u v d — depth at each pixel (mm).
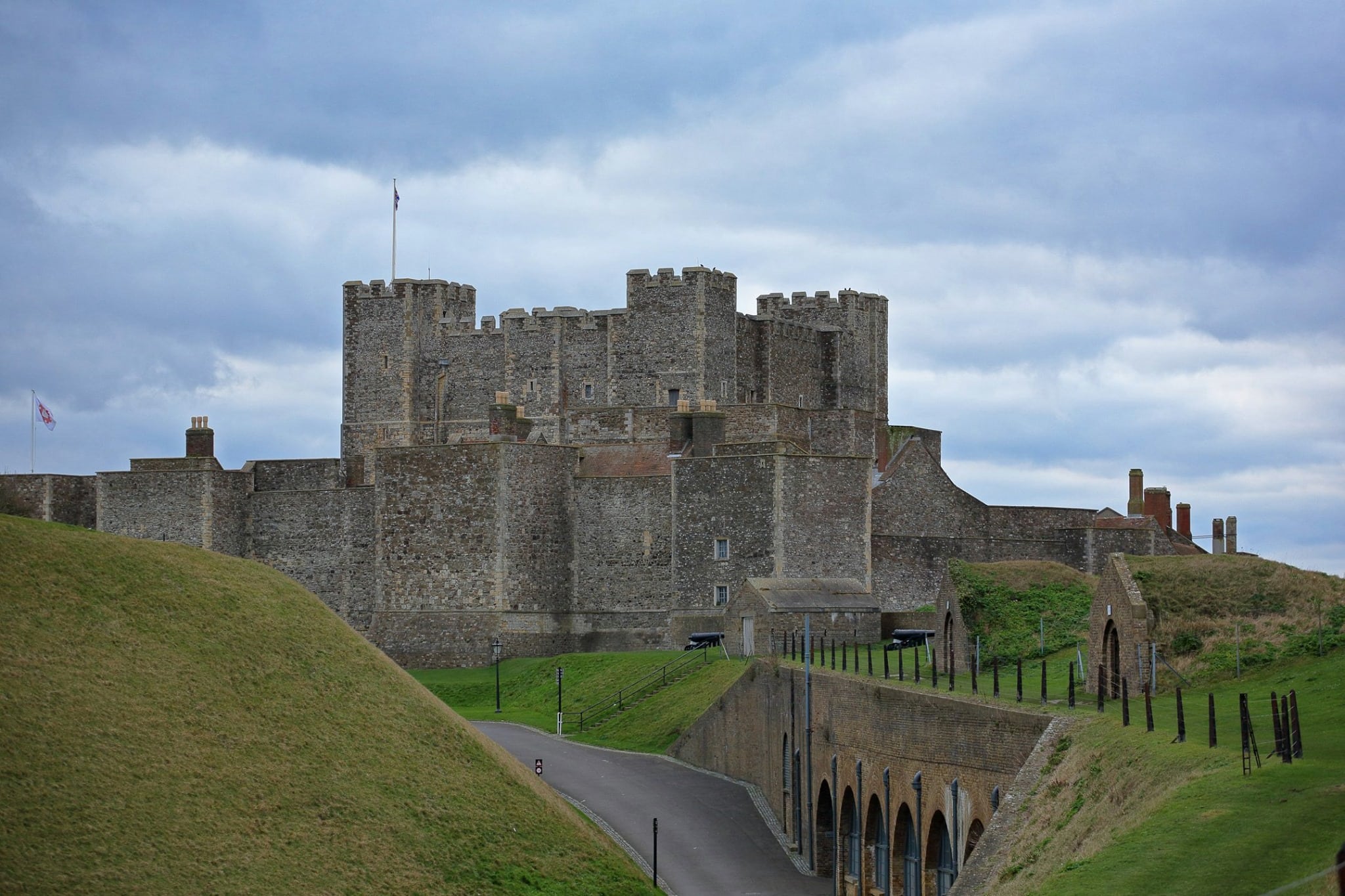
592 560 129625
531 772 83375
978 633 85125
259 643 76938
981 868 55250
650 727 106125
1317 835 43812
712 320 151250
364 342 161875
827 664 92625
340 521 139000
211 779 66625
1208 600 70812
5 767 62094
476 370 158500
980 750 63625
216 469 142875
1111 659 71438
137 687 69688
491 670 124312
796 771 85812
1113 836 49219
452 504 127688
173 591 77375
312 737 72250
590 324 154000
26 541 75625
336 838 66688
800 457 122938
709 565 124250
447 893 66875
